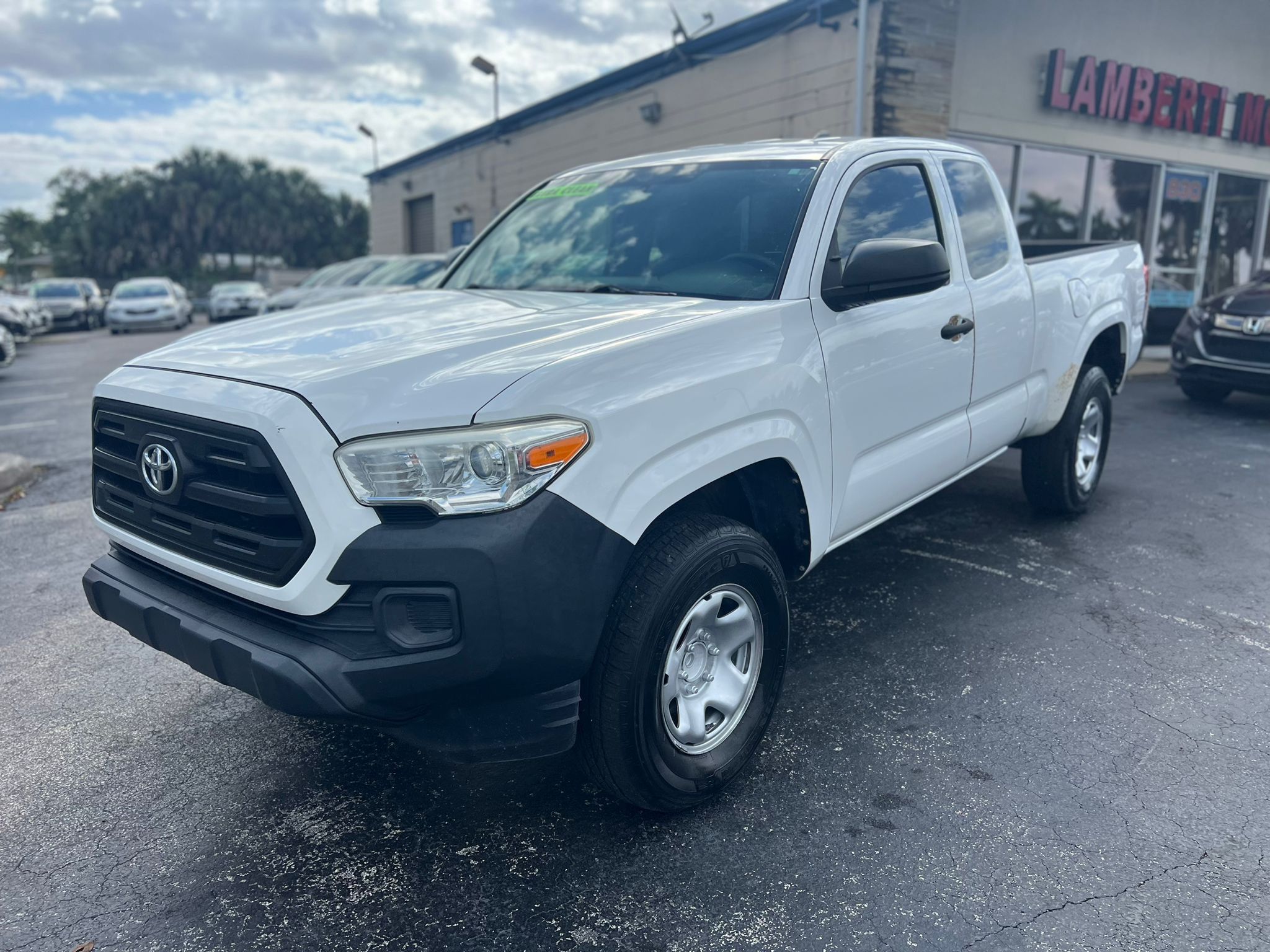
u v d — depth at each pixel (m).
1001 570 4.47
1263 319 8.35
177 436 2.32
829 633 3.79
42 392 11.97
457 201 20.91
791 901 2.24
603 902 2.25
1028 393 4.30
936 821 2.54
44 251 94.81
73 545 5.18
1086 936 2.10
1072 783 2.72
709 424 2.43
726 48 11.99
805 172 3.20
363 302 3.35
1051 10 11.07
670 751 2.44
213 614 2.30
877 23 9.62
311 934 2.16
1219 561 4.59
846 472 3.05
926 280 2.88
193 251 60.25
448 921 2.20
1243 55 13.20
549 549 2.07
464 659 2.04
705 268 3.10
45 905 2.28
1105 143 12.08
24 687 3.46
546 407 2.10
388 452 2.05
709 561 2.39
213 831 2.57
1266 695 3.24
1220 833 2.48
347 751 2.98
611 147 14.86
